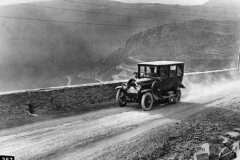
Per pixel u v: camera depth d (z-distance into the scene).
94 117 8.08
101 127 6.92
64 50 164.62
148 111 8.98
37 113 8.38
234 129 6.50
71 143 5.69
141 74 10.37
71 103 9.51
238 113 8.24
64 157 4.97
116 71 110.06
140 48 130.12
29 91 8.41
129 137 6.06
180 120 7.54
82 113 8.65
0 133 6.39
